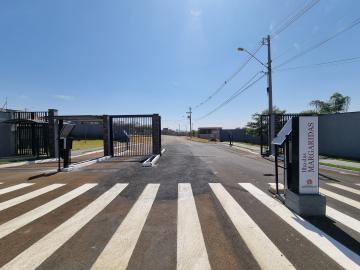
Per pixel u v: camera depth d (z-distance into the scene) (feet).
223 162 54.95
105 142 65.72
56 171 43.27
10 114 69.87
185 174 39.50
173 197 26.12
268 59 73.67
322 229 17.60
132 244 15.55
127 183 33.17
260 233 16.97
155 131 67.31
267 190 28.86
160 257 13.97
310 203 20.38
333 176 38.99
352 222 18.86
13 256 14.23
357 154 60.95
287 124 23.66
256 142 135.95
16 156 68.08
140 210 21.98
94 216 20.58
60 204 24.04
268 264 13.17
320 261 13.43
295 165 21.36
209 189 29.43
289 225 18.31
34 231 17.65
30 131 70.54
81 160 59.67
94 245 15.46
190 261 13.53
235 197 25.93
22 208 22.86
